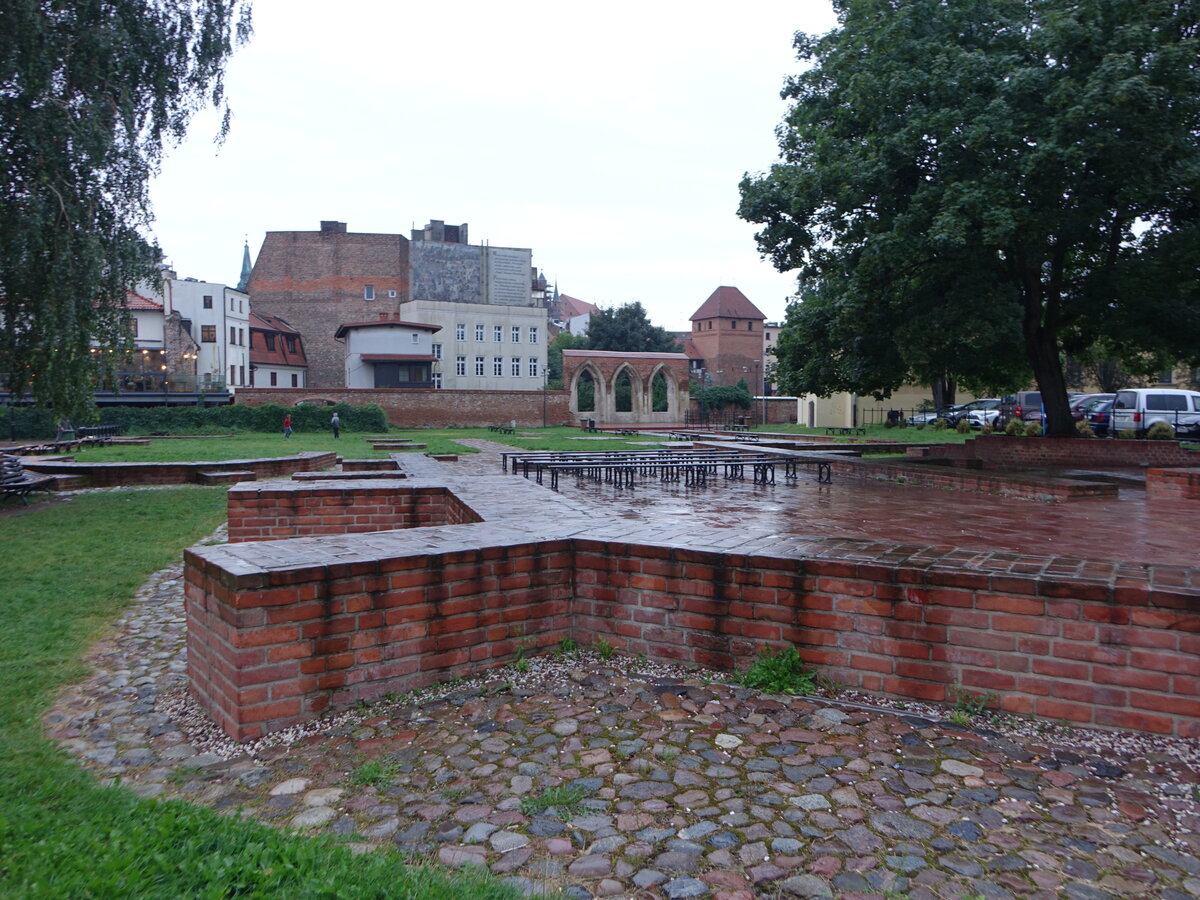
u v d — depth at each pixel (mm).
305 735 3904
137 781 3523
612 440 32844
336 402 47469
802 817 3098
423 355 57969
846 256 17750
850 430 40344
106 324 14008
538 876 2727
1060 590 3768
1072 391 50656
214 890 2398
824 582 4281
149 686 4816
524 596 4766
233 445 29922
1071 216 15539
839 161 16266
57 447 25984
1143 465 17609
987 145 14562
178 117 14969
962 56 14891
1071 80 14055
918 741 3727
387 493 8414
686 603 4641
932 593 4035
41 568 8195
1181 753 3494
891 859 2803
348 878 2559
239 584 3787
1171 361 22219
